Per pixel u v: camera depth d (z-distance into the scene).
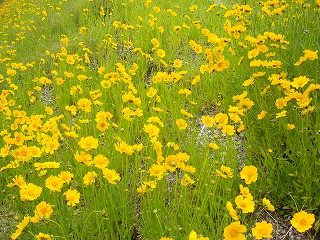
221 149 2.92
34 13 10.65
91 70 5.52
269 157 2.63
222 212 2.40
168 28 6.38
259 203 2.53
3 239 2.50
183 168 2.33
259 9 5.15
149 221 2.35
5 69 6.36
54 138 2.84
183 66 4.98
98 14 8.29
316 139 2.56
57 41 7.32
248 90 3.39
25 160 2.59
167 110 3.97
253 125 2.97
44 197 2.68
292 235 2.37
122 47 6.28
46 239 2.00
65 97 4.65
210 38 4.06
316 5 3.87
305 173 2.44
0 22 11.54
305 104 2.43
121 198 2.61
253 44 3.88
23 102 4.63
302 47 3.44
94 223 2.48
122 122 3.61
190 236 1.70
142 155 3.09
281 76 3.03
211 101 4.10
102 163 2.37
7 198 2.89
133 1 8.01
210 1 7.48
